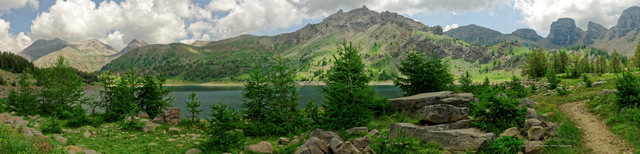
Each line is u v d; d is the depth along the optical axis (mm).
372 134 20688
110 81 40281
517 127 17859
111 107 37844
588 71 123312
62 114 36875
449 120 19328
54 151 14852
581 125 20641
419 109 28188
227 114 19734
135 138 24672
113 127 30000
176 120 35281
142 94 41125
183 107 79750
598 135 17703
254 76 29422
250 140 24391
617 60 116625
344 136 21250
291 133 26188
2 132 15195
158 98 41844
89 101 47906
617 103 22562
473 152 14852
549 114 23484
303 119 28250
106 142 22188
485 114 18625
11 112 37500
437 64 36875
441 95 28219
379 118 28734
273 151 18656
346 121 24219
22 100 39969
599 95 31281
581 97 35594
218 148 19297
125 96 38969
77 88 43438
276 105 28781
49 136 19156
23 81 40719
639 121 17922
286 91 29406
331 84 25469
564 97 39062
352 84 24688
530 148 14664
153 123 32312
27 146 13758
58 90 40844
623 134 16781
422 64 36906
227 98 119875
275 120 28203
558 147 15164
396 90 174750
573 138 16719
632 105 20938
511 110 18312
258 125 27312
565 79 89625
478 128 18391
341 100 24656
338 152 15781
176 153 19469
